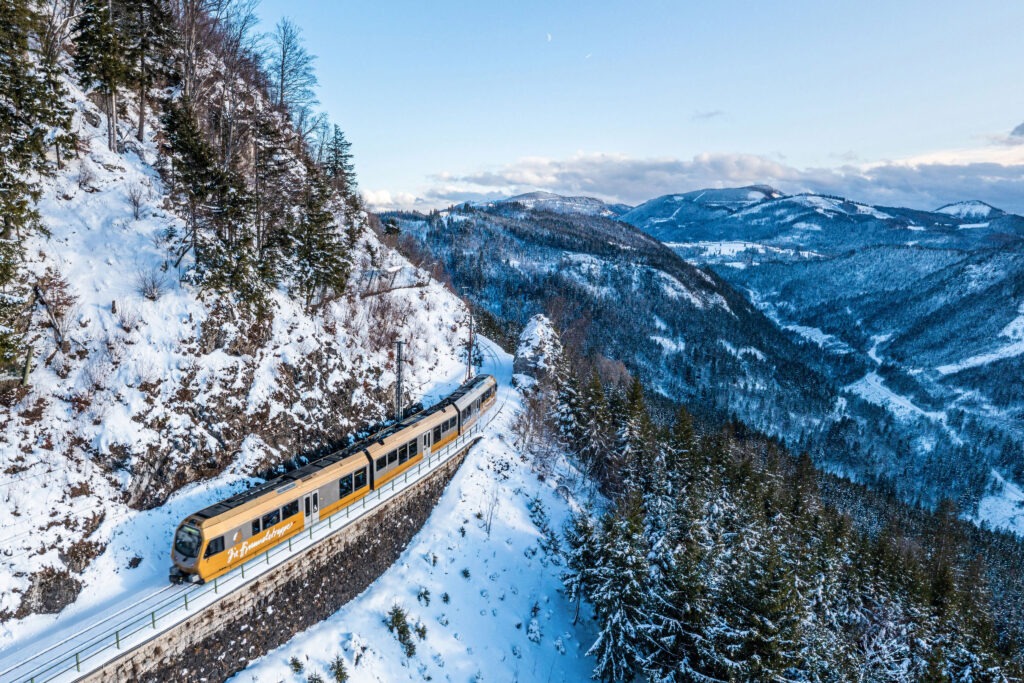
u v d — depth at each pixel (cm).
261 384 3253
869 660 3472
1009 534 13300
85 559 2280
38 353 2588
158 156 4272
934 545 9375
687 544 3145
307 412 3453
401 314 5150
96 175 3612
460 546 3512
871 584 4362
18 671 1761
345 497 2936
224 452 2928
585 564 3216
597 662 2995
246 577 2289
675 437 5597
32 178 3247
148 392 2770
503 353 7612
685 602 2747
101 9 3756
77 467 2447
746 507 4866
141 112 4288
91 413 2594
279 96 6794
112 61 3778
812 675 2414
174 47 4888
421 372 4922
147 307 3020
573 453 5484
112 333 2839
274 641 2416
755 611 2548
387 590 2981
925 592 4409
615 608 2883
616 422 5650
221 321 3225
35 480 2314
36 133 3134
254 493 2505
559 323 14662
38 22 3434
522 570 3619
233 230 3591
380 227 8031
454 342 5869
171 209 3756
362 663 2498
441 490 3838
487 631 3052
